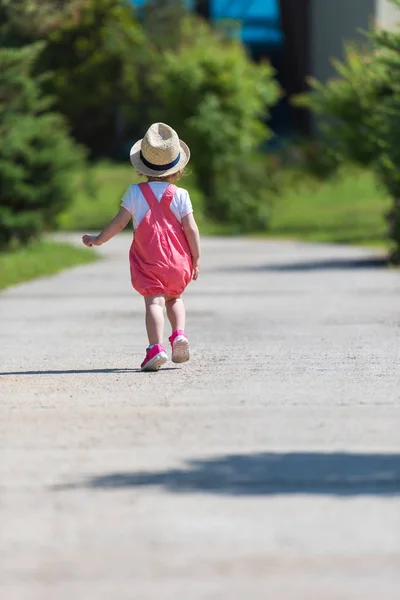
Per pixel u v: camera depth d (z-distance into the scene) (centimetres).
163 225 1825
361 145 6003
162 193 1833
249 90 9625
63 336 2362
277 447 1221
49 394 1584
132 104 11444
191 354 2022
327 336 2300
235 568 831
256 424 1348
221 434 1291
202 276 4391
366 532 918
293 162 10669
